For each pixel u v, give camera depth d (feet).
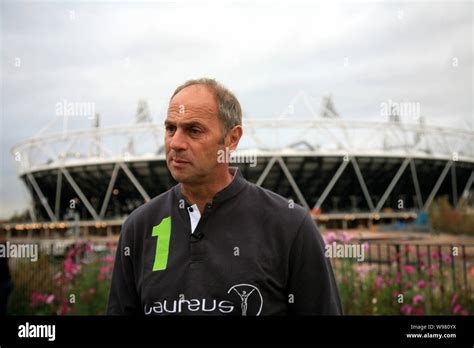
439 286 18.04
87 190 118.01
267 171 105.70
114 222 107.76
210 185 6.01
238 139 6.35
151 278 5.92
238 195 6.01
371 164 110.22
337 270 19.36
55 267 22.66
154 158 102.78
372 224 111.04
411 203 124.06
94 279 19.49
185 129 5.82
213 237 5.79
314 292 5.88
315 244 5.96
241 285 5.51
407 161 110.83
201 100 5.82
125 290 6.57
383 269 19.90
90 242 22.72
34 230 112.27
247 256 5.63
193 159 5.75
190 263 5.75
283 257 5.77
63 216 126.93
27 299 21.20
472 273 18.57
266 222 5.87
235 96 6.32
